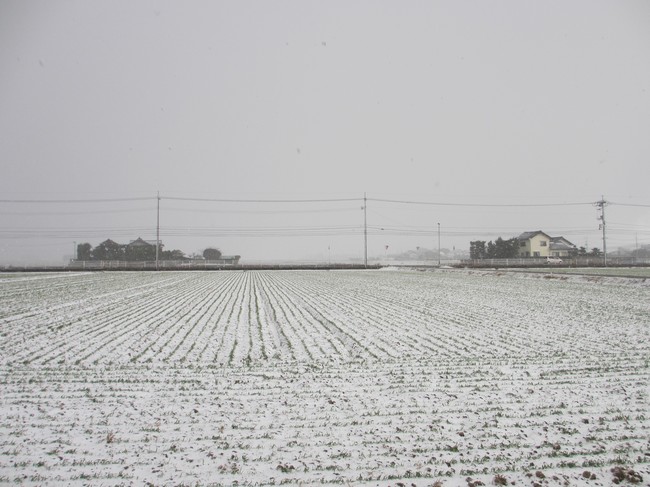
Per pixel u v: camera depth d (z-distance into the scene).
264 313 20.03
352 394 8.55
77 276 47.59
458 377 9.83
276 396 8.43
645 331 15.64
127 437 6.45
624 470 5.49
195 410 7.62
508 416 7.39
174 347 12.93
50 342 13.41
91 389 8.85
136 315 19.06
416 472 5.48
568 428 6.85
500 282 38.34
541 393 8.63
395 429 6.81
